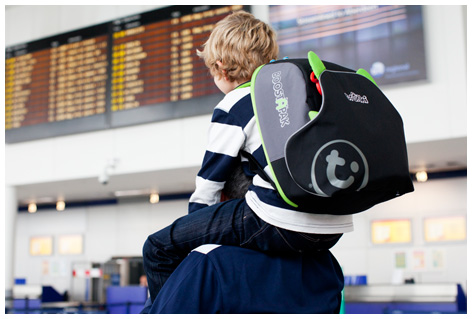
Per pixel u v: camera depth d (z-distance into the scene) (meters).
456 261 6.47
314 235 0.86
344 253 7.05
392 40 4.84
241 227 0.90
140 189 7.78
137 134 6.16
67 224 9.12
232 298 0.86
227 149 0.94
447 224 6.57
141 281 7.34
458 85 4.65
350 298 5.06
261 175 0.89
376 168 0.79
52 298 7.33
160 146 6.00
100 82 6.21
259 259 0.90
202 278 0.87
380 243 6.88
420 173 6.57
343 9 5.10
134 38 6.09
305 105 0.83
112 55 6.18
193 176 6.53
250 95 0.95
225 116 0.95
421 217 6.72
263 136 0.85
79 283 7.51
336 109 0.80
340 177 0.77
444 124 4.65
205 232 0.93
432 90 4.73
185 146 5.86
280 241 0.87
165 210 8.38
